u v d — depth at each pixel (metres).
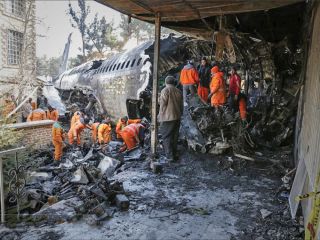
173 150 7.49
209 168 6.83
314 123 4.27
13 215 4.48
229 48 7.97
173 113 7.19
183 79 9.81
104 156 7.74
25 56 18.45
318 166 3.53
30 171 5.88
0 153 4.12
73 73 20.67
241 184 5.88
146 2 6.41
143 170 6.75
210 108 8.64
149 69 11.12
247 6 6.17
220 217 4.50
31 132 9.38
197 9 6.68
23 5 19.52
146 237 3.92
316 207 3.22
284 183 5.68
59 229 4.10
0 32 17.75
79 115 10.29
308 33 6.52
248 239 3.88
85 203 4.61
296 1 5.73
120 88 12.77
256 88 9.85
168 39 12.38
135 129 8.61
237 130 8.12
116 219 4.41
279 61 8.97
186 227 4.20
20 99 13.98
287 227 4.16
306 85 6.20
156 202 5.02
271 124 8.85
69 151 9.58
